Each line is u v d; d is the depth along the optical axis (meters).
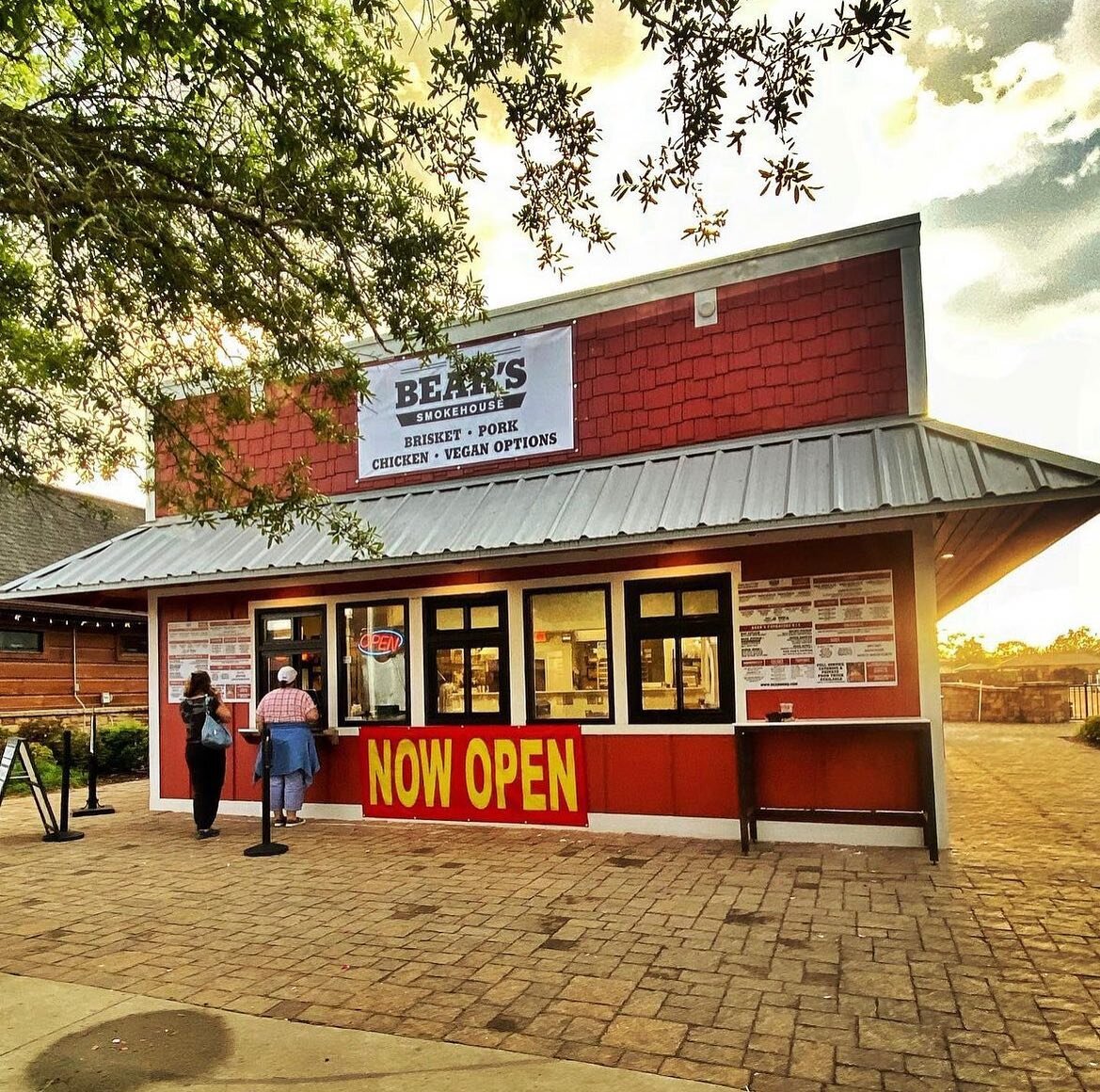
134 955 5.14
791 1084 3.40
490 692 9.05
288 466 7.48
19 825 9.77
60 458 6.82
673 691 8.24
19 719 16.36
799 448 8.01
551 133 4.76
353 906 6.06
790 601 7.82
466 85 4.75
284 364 6.52
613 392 9.16
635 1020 4.01
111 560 10.45
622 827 8.27
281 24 5.27
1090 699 21.38
